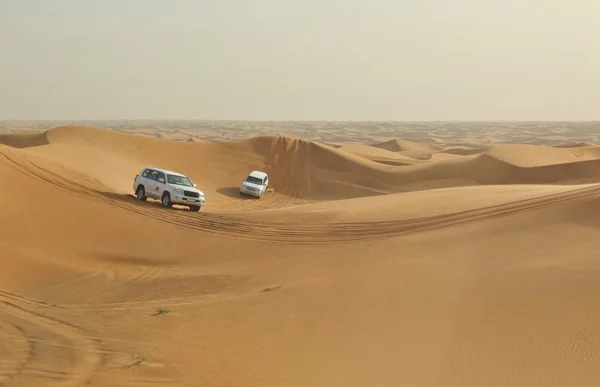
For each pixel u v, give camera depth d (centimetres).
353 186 6091
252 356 1016
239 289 1664
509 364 917
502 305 1189
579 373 864
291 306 1336
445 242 1948
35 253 2078
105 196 3097
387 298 1330
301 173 6275
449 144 15375
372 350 1023
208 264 2131
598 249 1533
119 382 858
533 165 6369
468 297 1269
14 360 955
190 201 3200
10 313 1355
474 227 2095
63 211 2622
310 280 1623
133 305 1494
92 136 6103
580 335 1000
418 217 2567
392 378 891
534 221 1972
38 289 1748
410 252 1892
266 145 6644
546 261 1485
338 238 2397
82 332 1172
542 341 994
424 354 984
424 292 1344
